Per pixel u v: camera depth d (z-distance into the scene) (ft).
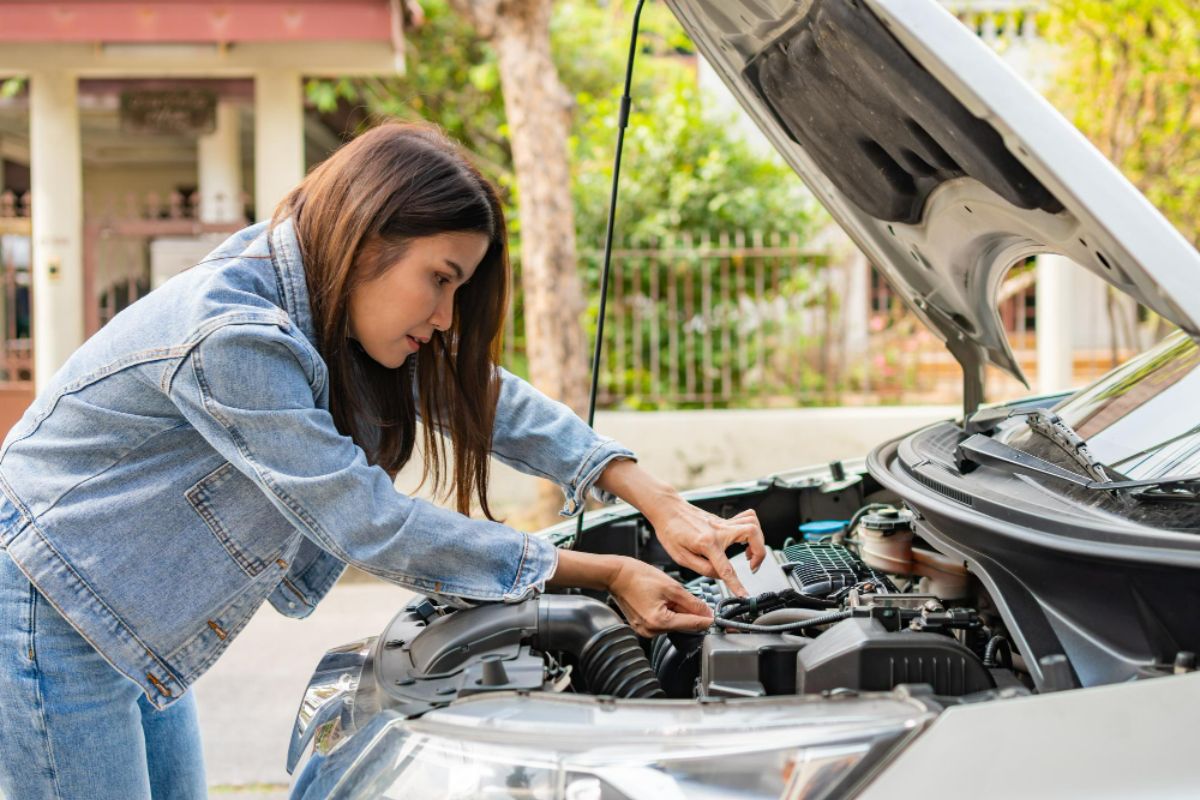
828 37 4.71
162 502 4.95
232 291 4.87
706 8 5.57
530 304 19.84
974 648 5.19
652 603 5.08
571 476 6.00
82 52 23.98
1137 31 23.06
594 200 24.26
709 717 3.84
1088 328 27.53
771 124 6.31
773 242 22.82
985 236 5.68
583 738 3.82
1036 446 5.62
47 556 4.89
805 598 5.53
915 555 6.11
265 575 5.16
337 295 4.99
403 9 24.04
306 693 5.32
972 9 27.37
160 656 5.01
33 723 5.02
